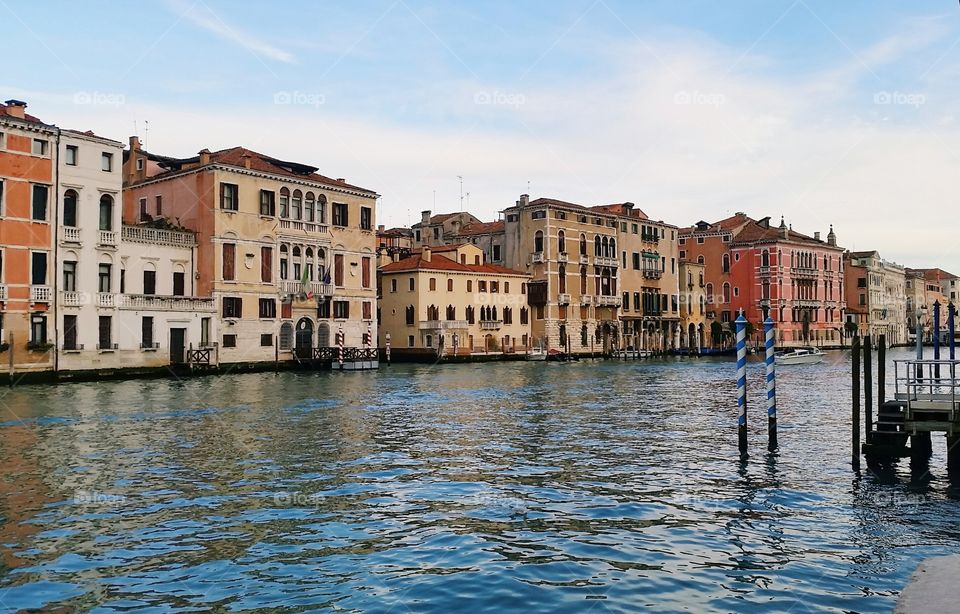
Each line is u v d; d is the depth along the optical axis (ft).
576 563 33.55
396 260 241.14
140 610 28.43
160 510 41.88
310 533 37.70
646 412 90.12
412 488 47.57
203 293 160.15
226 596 29.73
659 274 282.15
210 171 159.94
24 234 126.41
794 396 114.42
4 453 59.21
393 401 102.27
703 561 33.94
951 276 477.77
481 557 34.24
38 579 31.37
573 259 248.93
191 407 92.22
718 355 280.10
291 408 92.02
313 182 177.88
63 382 130.31
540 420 81.71
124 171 179.52
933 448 62.13
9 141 124.88
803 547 35.94
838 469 53.88
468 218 286.46
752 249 307.37
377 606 28.86
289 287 172.55
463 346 220.02
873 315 376.48
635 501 44.37
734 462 56.65
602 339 259.60
